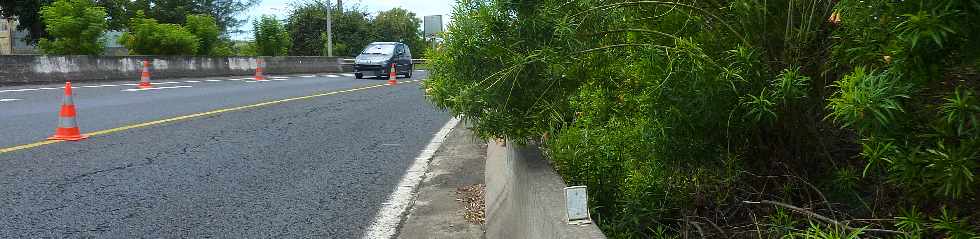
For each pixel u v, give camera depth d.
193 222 5.02
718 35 3.08
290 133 9.66
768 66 2.83
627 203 3.54
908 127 2.04
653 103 2.94
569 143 3.87
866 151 2.13
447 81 3.66
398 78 29.30
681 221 3.54
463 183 6.43
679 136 3.13
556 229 2.76
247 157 7.68
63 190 5.89
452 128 10.50
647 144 3.29
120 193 5.84
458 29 3.39
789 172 3.21
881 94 1.93
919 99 2.05
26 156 7.38
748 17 2.92
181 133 9.35
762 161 3.32
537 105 3.54
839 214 2.96
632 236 3.54
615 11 3.12
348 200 5.76
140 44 26.83
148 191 5.94
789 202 3.19
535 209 3.28
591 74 3.36
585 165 3.88
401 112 12.81
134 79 24.08
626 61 3.19
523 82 3.34
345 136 9.51
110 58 23.12
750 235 3.19
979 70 1.98
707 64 2.73
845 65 2.55
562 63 3.19
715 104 2.78
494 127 3.58
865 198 2.97
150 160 7.34
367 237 4.71
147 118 10.98
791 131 3.06
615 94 3.52
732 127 3.05
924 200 2.43
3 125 9.76
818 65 2.81
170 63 26.11
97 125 9.99
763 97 2.73
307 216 5.25
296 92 17.67
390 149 8.44
